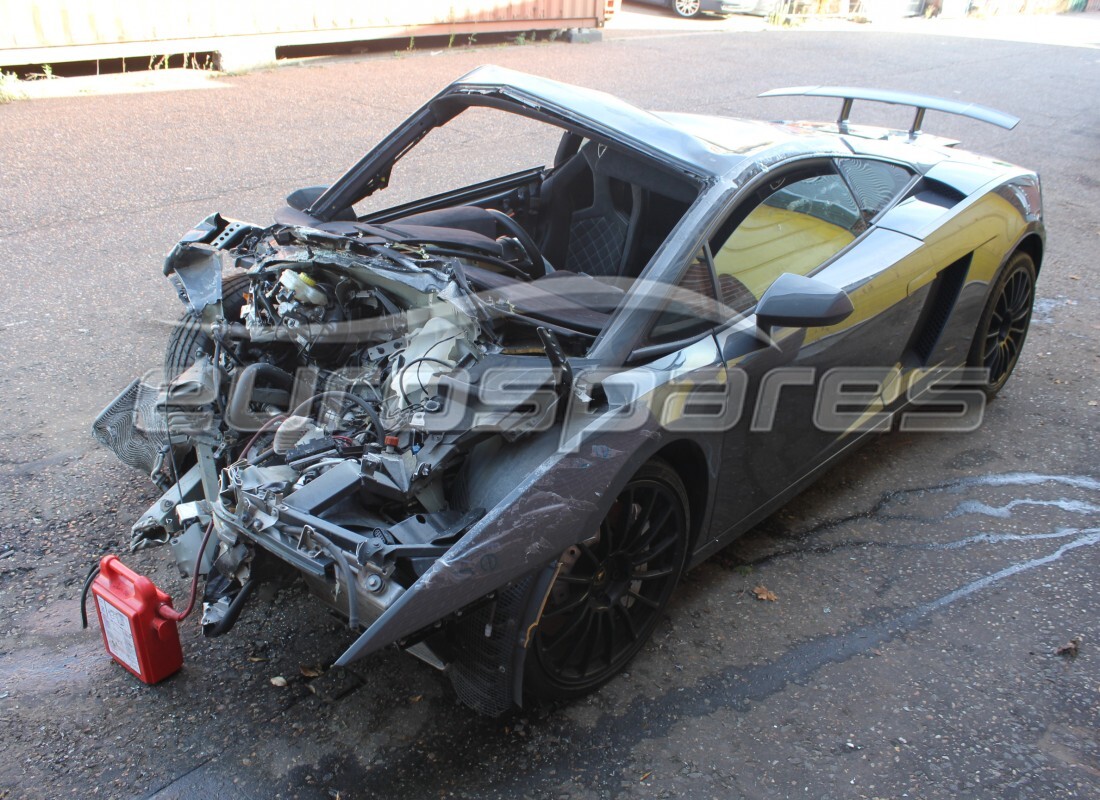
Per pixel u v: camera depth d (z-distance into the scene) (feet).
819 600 10.31
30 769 7.63
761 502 10.43
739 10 56.18
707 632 9.75
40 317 15.33
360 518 7.56
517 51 40.57
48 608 9.48
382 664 9.02
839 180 11.33
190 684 8.61
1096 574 10.83
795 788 7.88
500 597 7.50
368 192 11.51
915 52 48.93
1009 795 7.89
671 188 9.84
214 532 8.55
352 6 35.70
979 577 10.76
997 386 14.55
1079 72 46.06
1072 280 19.81
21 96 27.48
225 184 21.59
